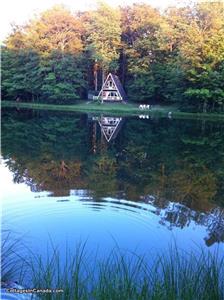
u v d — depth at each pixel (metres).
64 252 5.74
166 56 42.62
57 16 42.09
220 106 37.94
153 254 5.80
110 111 37.94
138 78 42.72
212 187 11.01
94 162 14.55
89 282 4.02
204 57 37.81
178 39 41.66
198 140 21.84
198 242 6.45
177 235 6.85
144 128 26.70
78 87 42.78
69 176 11.81
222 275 3.55
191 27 39.38
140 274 4.36
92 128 25.92
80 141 20.19
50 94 41.44
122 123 29.12
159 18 44.38
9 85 41.50
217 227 7.30
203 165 14.58
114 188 10.48
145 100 43.16
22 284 3.83
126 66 46.09
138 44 43.16
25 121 28.25
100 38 43.97
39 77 41.28
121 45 45.16
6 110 35.66
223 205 9.04
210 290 3.19
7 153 15.35
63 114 34.38
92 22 44.50
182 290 3.21
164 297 3.17
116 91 42.62
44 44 41.38
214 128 27.69
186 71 37.38
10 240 5.72
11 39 41.72
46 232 6.71
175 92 38.62
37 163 13.59
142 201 9.20
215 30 38.53
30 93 43.66
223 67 37.50
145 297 3.21
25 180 10.73
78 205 8.49
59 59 41.31
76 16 45.44
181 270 3.57
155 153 17.16
